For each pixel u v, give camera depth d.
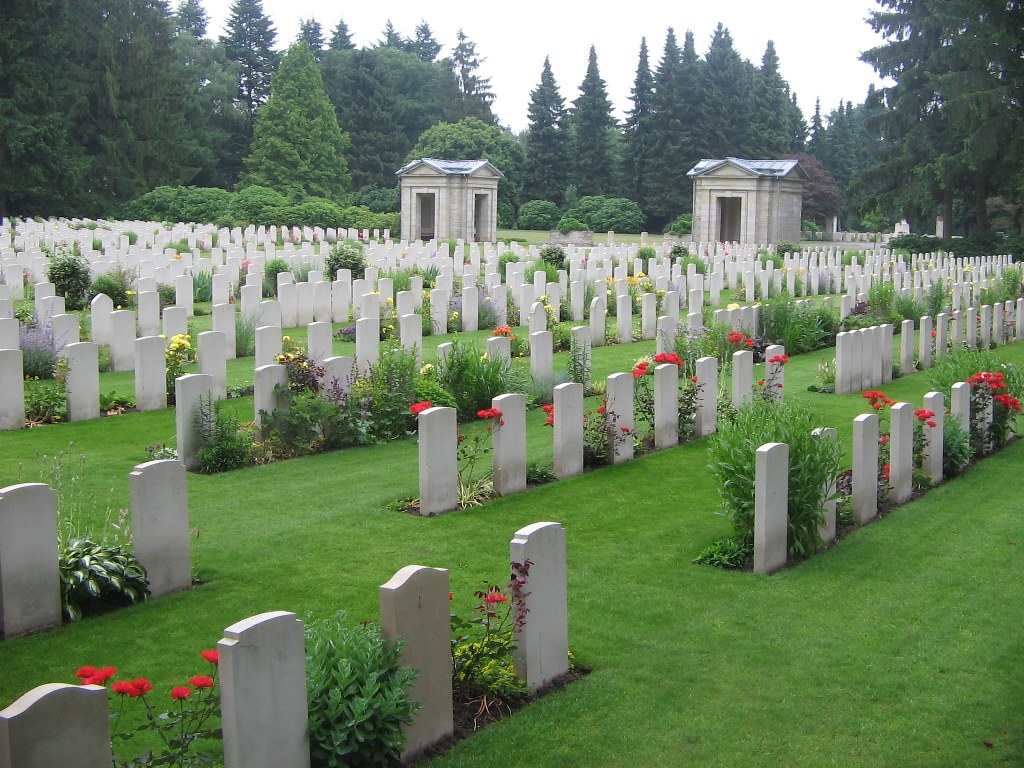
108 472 12.76
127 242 41.78
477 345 22.95
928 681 7.87
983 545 10.96
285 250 42.69
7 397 14.70
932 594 9.60
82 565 8.73
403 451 14.17
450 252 49.81
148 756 6.09
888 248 64.12
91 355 15.52
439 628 6.80
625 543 10.80
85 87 72.44
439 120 102.00
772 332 23.42
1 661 7.80
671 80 87.38
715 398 15.43
